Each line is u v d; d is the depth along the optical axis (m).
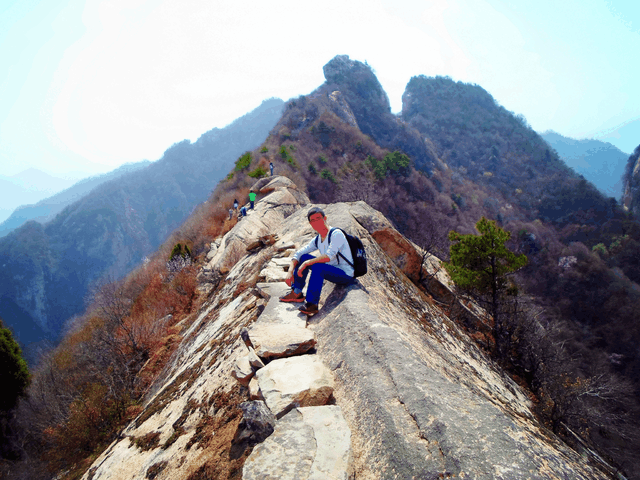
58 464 7.44
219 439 2.45
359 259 3.40
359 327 2.73
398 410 1.86
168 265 16.97
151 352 8.85
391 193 70.00
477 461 1.45
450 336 5.10
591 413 8.02
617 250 76.38
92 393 8.00
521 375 7.95
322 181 61.28
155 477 2.61
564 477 1.43
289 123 101.94
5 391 11.89
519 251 77.38
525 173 139.00
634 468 8.65
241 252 13.80
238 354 3.55
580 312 55.75
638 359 39.97
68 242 184.25
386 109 165.75
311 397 2.22
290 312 3.49
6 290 143.88
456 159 156.12
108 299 14.95
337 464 1.61
